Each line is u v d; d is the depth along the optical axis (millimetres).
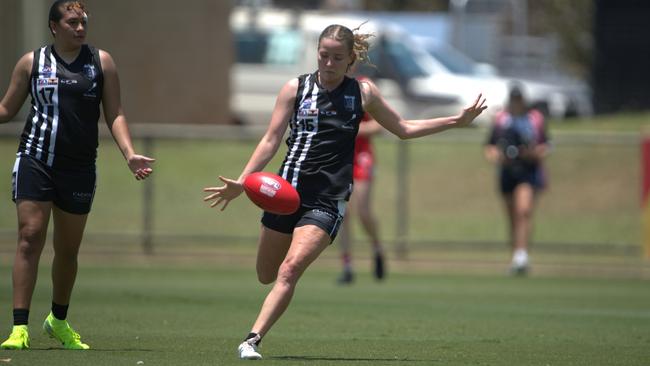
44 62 28547
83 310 41281
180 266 65688
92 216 72812
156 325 36844
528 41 162250
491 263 67812
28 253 28688
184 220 73688
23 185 28406
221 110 92812
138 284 54312
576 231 73188
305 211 27922
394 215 75562
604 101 106188
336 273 63312
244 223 73688
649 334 37219
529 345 33500
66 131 28391
